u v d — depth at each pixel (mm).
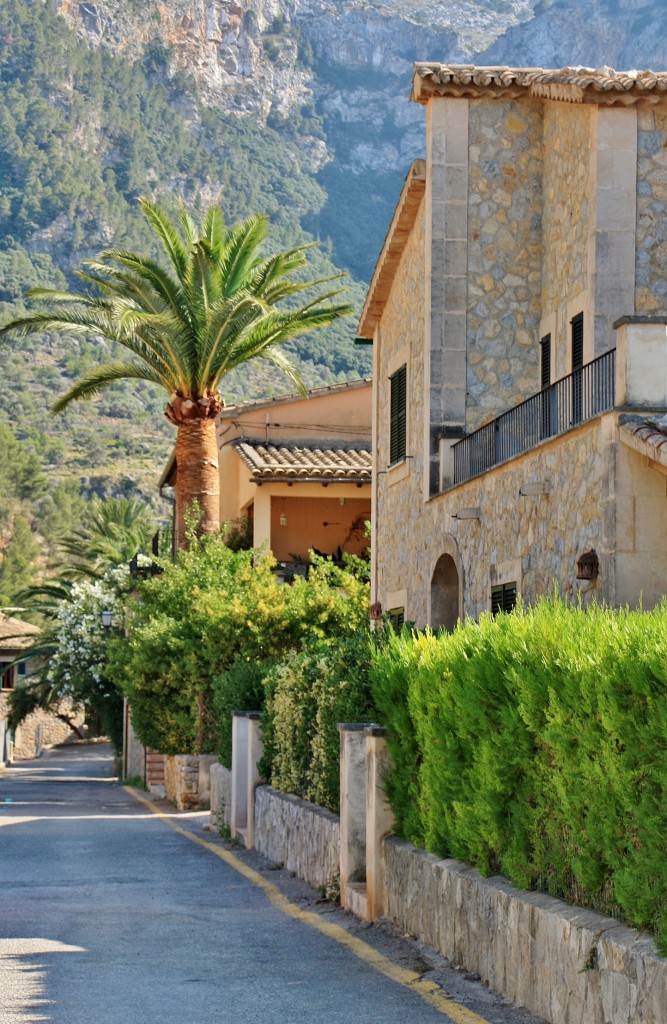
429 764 10492
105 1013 8086
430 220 20375
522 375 20359
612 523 12961
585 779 7652
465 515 17812
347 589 28641
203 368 33500
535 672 8406
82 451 152625
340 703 13758
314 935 11133
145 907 12836
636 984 6699
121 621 52062
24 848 18953
